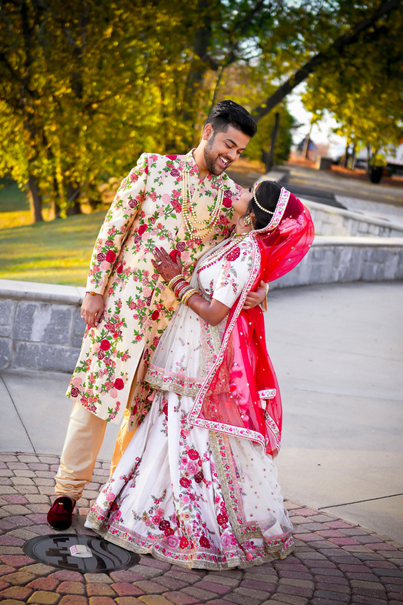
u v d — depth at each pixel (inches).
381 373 247.0
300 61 597.3
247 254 109.0
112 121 593.0
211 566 102.6
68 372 197.2
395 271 485.7
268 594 98.2
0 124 601.6
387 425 191.9
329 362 251.8
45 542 104.4
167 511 107.5
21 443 146.2
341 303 368.2
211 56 619.8
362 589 103.3
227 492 107.1
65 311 193.0
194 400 109.4
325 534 123.6
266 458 113.0
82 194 746.2
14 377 189.2
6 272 461.4
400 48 588.7
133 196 111.3
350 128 634.2
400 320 344.8
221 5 583.8
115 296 112.3
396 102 598.5
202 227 113.1
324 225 663.8
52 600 87.6
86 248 564.7
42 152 635.5
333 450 167.8
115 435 162.6
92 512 109.7
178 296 109.3
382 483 150.8
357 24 582.6
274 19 590.9
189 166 111.9
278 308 333.7
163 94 584.7
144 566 102.1
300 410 195.0
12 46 556.4
